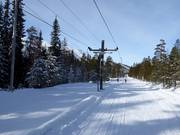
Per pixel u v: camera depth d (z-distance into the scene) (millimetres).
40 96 23141
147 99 24500
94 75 85438
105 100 22531
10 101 18141
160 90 41344
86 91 33062
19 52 42531
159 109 17312
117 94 30297
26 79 40281
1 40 40000
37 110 14109
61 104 17172
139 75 149250
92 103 19078
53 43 60438
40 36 56406
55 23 60750
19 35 42344
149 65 108938
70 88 40844
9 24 42781
